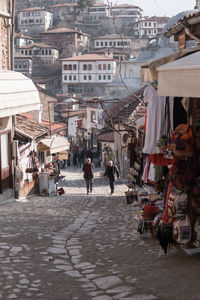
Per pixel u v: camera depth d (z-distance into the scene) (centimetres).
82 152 4356
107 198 1834
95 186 2725
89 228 1037
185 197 609
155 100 739
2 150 1648
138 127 1163
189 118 623
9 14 1703
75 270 622
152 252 715
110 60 11906
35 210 1357
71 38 14338
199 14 807
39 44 13800
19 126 2091
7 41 1725
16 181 1744
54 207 1466
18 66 12962
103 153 4291
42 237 885
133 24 16012
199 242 614
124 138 1923
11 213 1252
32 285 532
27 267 626
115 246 800
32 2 18200
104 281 543
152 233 848
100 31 16425
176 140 600
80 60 12038
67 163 4419
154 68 664
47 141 2352
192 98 614
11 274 581
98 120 6197
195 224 615
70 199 1809
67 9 17138
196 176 606
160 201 837
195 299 437
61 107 8394
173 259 632
